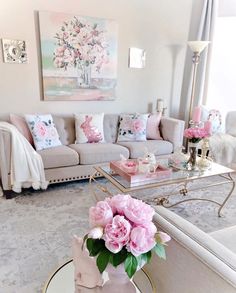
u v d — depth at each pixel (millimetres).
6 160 2582
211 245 898
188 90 4422
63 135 3355
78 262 969
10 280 1610
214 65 4473
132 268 768
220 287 768
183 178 2221
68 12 3287
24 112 3328
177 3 3996
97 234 758
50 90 3391
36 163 2674
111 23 3564
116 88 3850
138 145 3357
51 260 1795
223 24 4258
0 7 2939
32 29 3148
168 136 3637
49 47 3256
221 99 4539
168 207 2605
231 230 1518
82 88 3582
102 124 3502
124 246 775
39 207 2525
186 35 4227
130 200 864
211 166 2516
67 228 2182
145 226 791
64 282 1079
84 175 3018
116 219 792
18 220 2281
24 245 1948
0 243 1964
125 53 3805
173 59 4230
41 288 1551
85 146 3148
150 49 3988
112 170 2377
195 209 2590
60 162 2846
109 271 874
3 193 2762
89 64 3547
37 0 3094
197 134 2324
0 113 3201
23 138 2658
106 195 2805
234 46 4230
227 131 3998
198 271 847
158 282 1080
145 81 4082
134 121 3613
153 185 2088
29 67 3230
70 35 3336
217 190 3035
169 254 975
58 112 3531
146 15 3814
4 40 3035
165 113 4344
